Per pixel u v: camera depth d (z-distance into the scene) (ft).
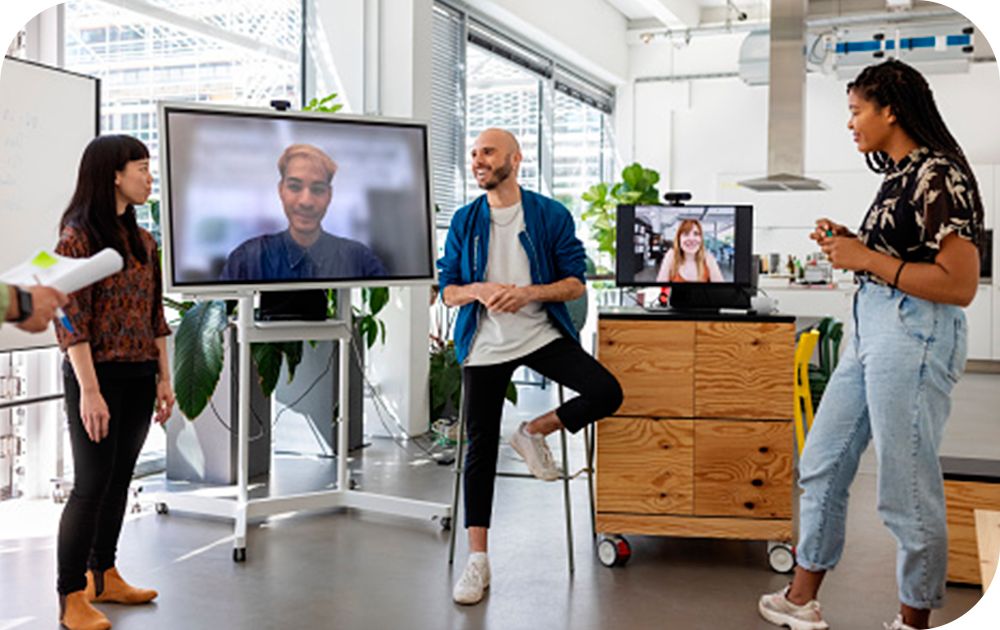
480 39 28.50
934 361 9.03
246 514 13.32
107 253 6.70
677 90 40.55
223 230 13.25
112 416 10.23
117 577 11.01
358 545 13.39
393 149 14.57
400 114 21.53
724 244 13.23
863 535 13.96
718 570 12.41
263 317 14.44
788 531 12.43
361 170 14.30
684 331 12.57
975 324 35.63
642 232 13.37
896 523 9.30
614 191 35.78
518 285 12.07
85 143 15.10
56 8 15.60
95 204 10.01
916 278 8.89
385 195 14.48
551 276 12.21
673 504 12.61
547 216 12.23
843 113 38.34
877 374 9.21
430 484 17.20
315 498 14.71
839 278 35.96
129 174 10.11
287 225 13.71
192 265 13.01
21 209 14.02
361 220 14.29
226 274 13.26
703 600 11.21
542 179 34.17
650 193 35.78
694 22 37.60
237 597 11.21
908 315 9.10
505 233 12.19
